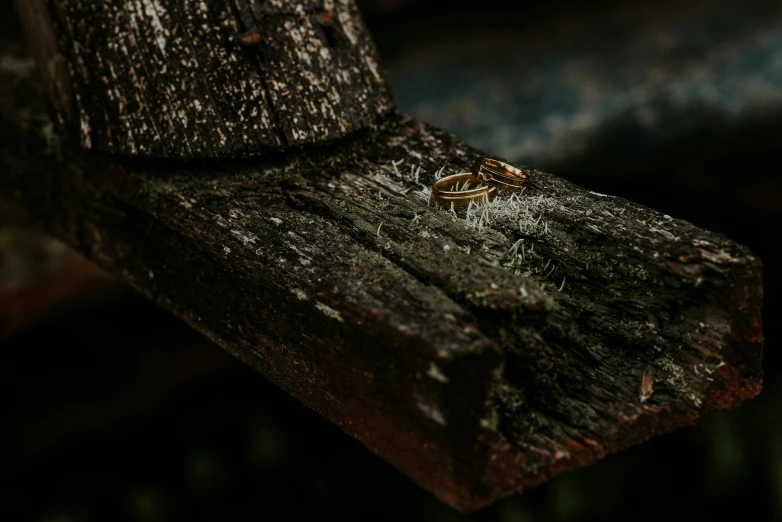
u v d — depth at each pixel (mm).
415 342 745
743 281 768
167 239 853
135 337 1478
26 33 923
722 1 1381
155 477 1726
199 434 1746
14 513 1620
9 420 1437
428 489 761
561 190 813
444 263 777
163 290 874
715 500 1830
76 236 930
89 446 1672
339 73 872
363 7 1263
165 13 862
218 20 860
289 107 857
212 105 855
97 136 870
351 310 765
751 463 1773
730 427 1744
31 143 924
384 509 1817
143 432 1694
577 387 774
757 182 1537
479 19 1350
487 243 792
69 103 890
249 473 1779
